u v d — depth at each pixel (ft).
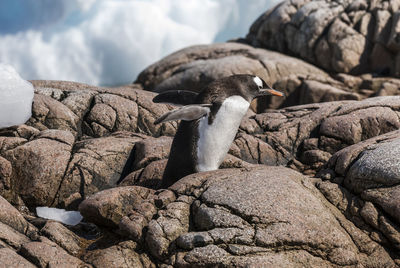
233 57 64.08
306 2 73.67
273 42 74.43
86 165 31.58
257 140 35.42
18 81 33.24
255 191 22.72
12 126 33.06
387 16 66.13
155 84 69.46
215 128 26.63
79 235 26.16
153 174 29.94
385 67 65.46
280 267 19.92
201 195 23.31
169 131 38.06
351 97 57.26
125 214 24.67
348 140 33.68
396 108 34.09
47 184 30.27
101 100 38.37
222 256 20.42
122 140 34.35
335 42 66.59
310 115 37.09
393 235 22.31
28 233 23.68
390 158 24.08
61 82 41.91
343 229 22.85
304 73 63.62
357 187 24.54
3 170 30.17
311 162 33.96
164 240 21.85
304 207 22.22
